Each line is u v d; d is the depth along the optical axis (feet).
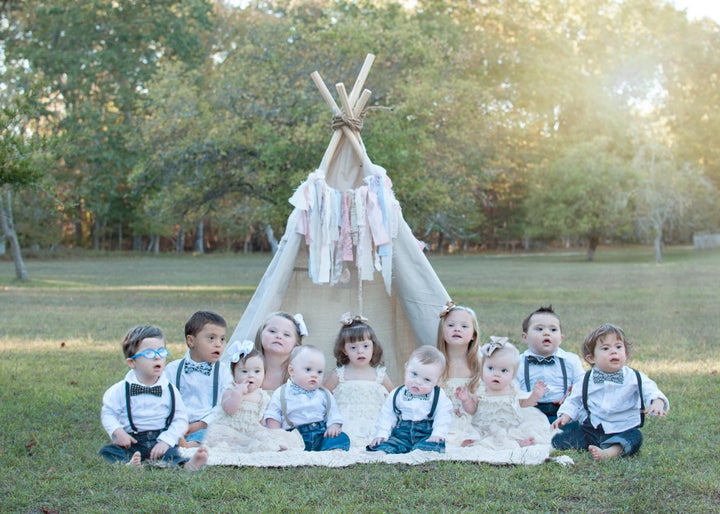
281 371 22.63
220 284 94.94
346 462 18.48
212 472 17.67
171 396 19.49
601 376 20.17
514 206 203.31
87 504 15.60
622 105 171.42
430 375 20.25
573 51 170.81
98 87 132.67
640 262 150.71
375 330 25.57
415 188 68.49
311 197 23.97
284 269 24.02
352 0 80.74
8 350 39.99
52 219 169.48
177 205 76.48
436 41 80.43
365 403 22.13
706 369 33.94
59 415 25.04
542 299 70.74
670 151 162.09
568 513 14.98
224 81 72.69
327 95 25.58
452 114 73.00
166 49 127.95
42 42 126.52
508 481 16.94
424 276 24.43
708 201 157.28
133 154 119.44
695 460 19.27
